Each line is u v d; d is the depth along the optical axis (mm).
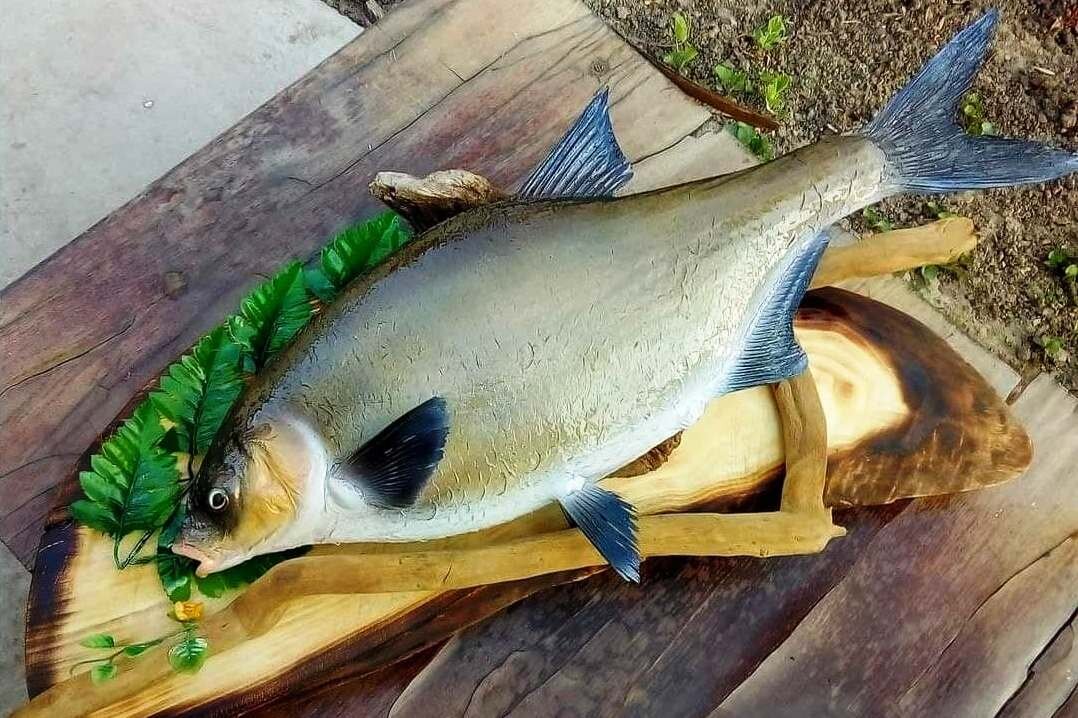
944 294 1271
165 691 841
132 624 851
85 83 1480
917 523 973
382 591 845
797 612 938
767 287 864
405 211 881
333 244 929
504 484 815
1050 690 931
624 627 924
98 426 984
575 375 798
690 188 830
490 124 1119
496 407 787
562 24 1161
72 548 866
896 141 860
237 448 787
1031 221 1325
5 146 1441
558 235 803
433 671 901
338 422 781
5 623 1176
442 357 778
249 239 1066
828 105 1404
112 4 1519
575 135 849
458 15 1158
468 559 847
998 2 1447
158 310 1029
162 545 852
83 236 1048
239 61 1510
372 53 1141
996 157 854
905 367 974
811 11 1450
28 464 967
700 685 912
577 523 840
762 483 940
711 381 864
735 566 947
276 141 1104
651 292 812
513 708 896
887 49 1431
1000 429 969
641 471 908
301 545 833
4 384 989
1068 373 1250
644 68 1147
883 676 924
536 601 926
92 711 815
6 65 1480
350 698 890
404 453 768
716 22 1448
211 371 884
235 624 829
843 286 1076
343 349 782
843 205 854
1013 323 1271
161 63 1499
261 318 892
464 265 790
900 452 952
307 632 870
